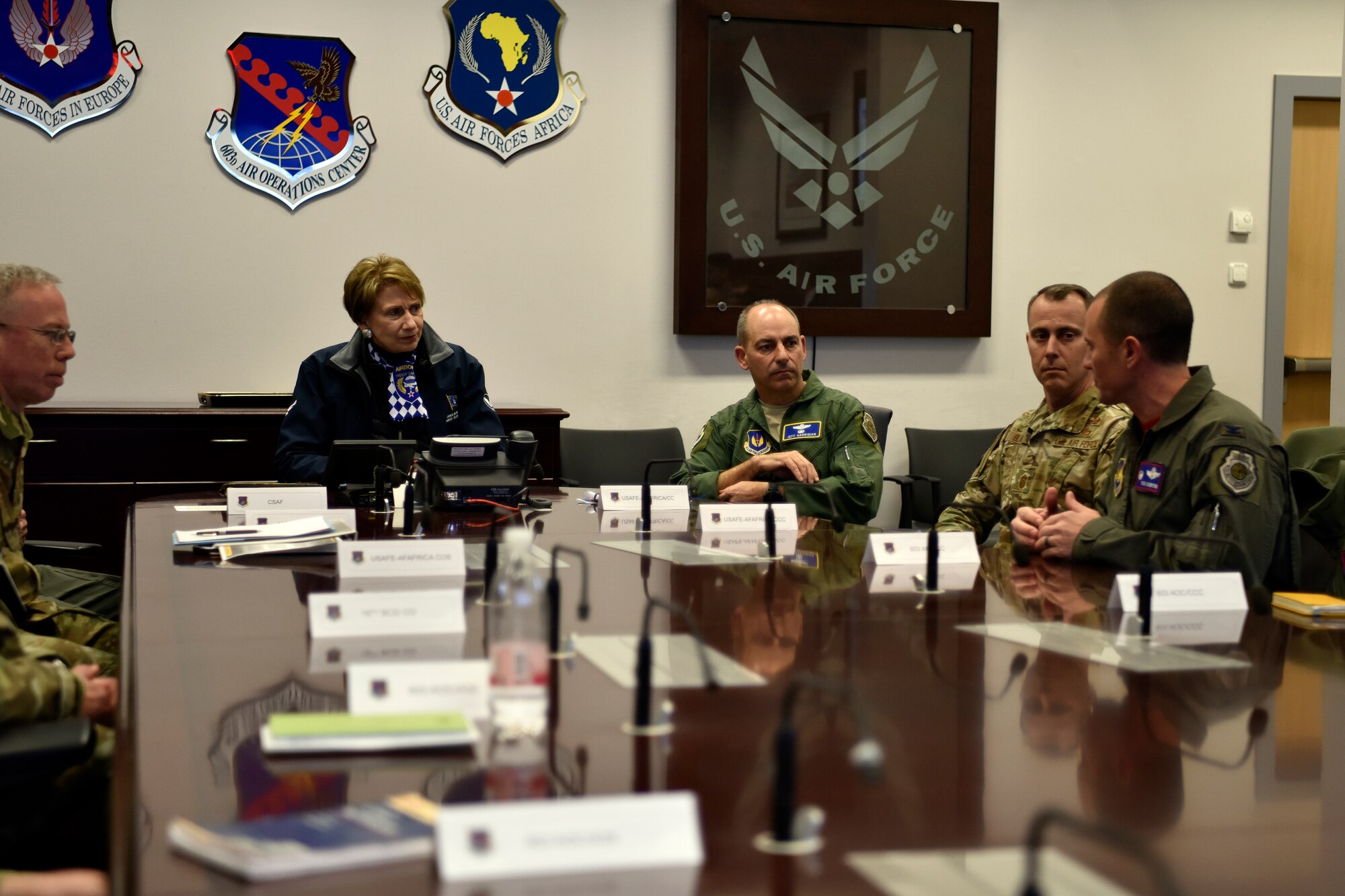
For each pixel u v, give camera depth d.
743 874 0.72
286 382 4.46
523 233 4.63
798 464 3.01
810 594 1.69
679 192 4.68
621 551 2.09
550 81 4.61
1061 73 5.01
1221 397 2.18
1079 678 1.22
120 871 0.72
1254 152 5.16
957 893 0.69
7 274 2.42
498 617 1.47
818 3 4.76
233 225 4.39
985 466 3.13
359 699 1.04
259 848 0.72
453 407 3.41
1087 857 0.75
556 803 0.74
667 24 4.69
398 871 0.71
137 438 3.88
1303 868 0.74
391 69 4.48
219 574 1.79
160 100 4.32
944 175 4.92
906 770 0.92
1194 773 0.93
